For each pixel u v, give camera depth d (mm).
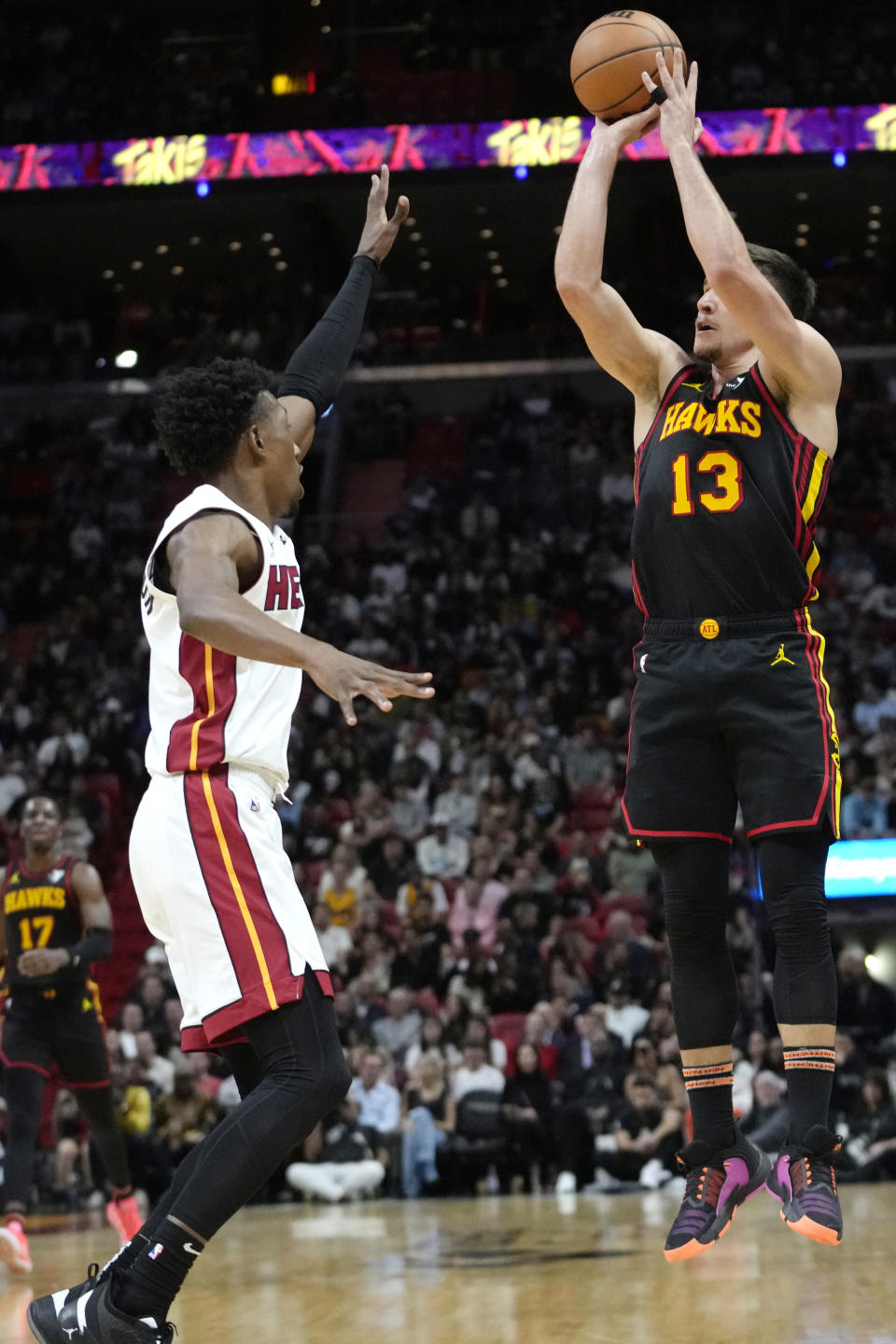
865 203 22094
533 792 15492
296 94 21922
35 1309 3059
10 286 25250
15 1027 6898
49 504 22828
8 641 20750
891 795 13648
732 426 3326
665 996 11617
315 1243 7574
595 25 3668
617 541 20719
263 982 3049
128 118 21734
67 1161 11391
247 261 24516
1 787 16828
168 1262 2973
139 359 24422
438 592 20125
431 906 13281
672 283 22672
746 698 3230
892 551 19828
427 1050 11656
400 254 24141
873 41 22016
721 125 20234
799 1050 3168
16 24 24219
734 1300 4789
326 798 16281
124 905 15688
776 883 3215
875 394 22203
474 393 24016
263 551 3238
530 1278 5641
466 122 20734
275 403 3486
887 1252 6129
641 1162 10805
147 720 18125
